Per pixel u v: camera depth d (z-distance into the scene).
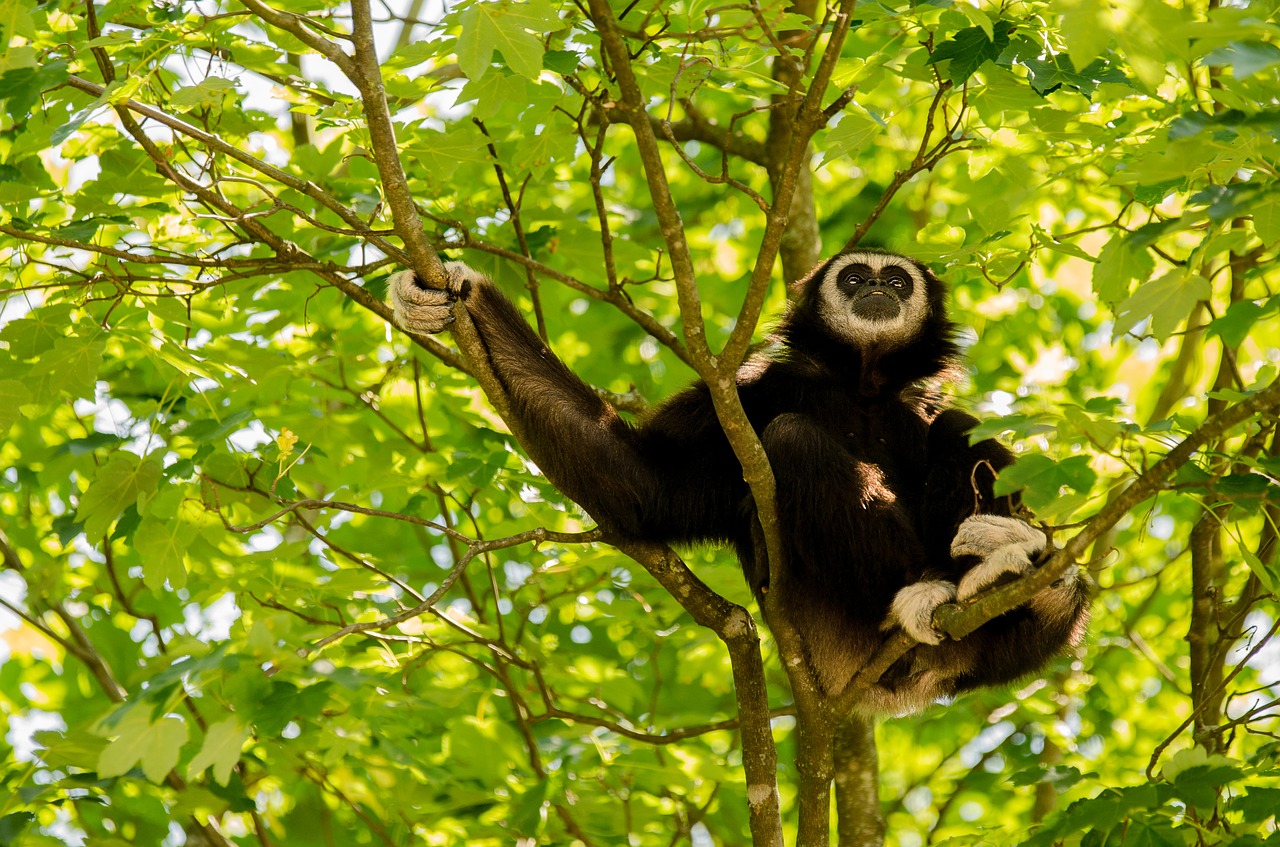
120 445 12.70
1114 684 18.61
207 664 7.63
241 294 14.66
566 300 19.38
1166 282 7.68
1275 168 8.31
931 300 13.62
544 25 8.23
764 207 8.37
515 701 13.05
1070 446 10.70
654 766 12.71
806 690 10.64
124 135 13.08
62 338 11.24
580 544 13.64
